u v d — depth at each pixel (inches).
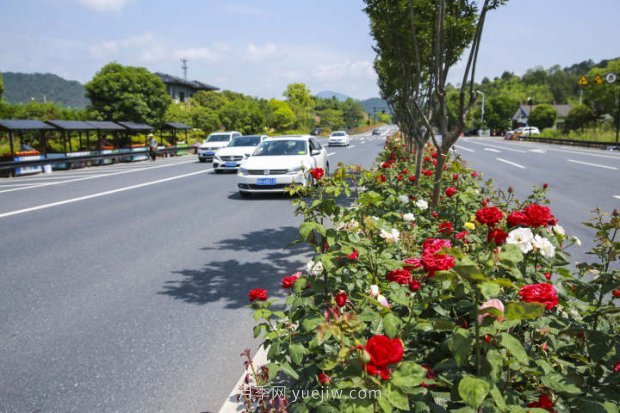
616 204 407.5
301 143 523.8
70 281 224.1
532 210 106.3
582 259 240.1
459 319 92.3
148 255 268.8
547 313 99.7
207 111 2156.7
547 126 3147.1
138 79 1403.8
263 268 239.3
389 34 316.8
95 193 530.6
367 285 107.4
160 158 1235.9
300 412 77.9
